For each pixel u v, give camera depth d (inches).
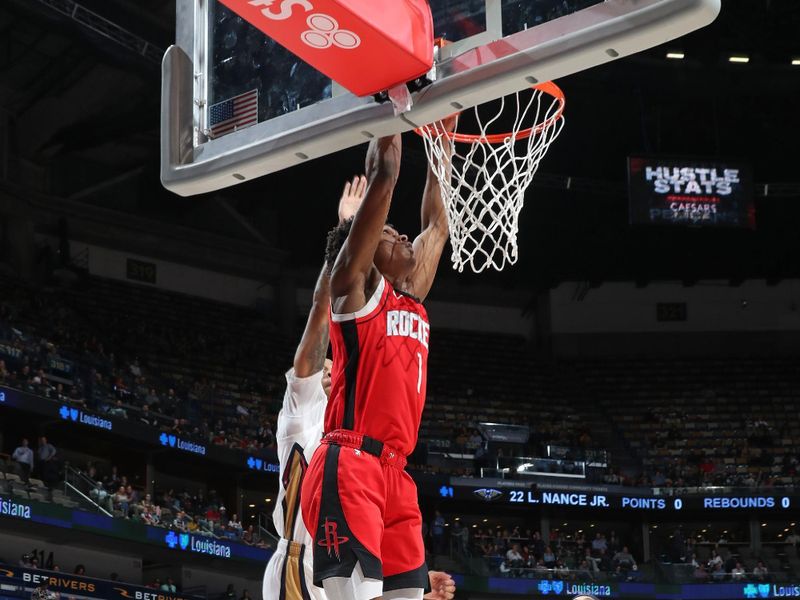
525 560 1111.0
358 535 120.0
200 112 151.6
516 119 156.1
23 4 882.1
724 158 1136.2
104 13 943.7
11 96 1082.7
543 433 1261.1
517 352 1449.3
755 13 1063.0
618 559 1128.8
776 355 1441.9
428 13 129.0
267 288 1373.0
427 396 1316.4
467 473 1152.8
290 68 143.3
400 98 130.7
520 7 124.4
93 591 795.4
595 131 1257.4
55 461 856.3
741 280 1451.8
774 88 1123.9
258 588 1062.4
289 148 140.3
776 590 1086.4
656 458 1285.7
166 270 1283.2
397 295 130.2
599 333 1456.7
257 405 1167.6
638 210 1117.7
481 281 1460.4
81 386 944.3
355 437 125.0
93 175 1221.7
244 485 1116.5
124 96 1064.2
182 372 1148.5
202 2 155.1
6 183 1101.7
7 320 989.8
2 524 804.6
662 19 112.8
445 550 1087.6
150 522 893.2
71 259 1176.8
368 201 126.8
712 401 1369.3
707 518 1242.0
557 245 1379.2
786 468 1243.8
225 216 1321.4
